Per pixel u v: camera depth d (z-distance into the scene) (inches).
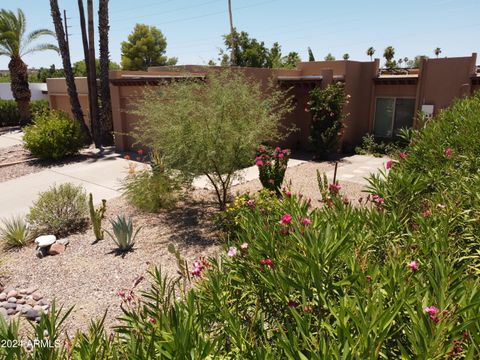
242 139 281.9
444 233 92.0
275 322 79.2
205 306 80.9
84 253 245.3
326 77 517.7
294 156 552.1
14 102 972.6
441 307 62.0
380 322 58.8
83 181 430.6
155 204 315.3
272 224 101.0
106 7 618.5
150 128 361.7
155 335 69.6
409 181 122.8
